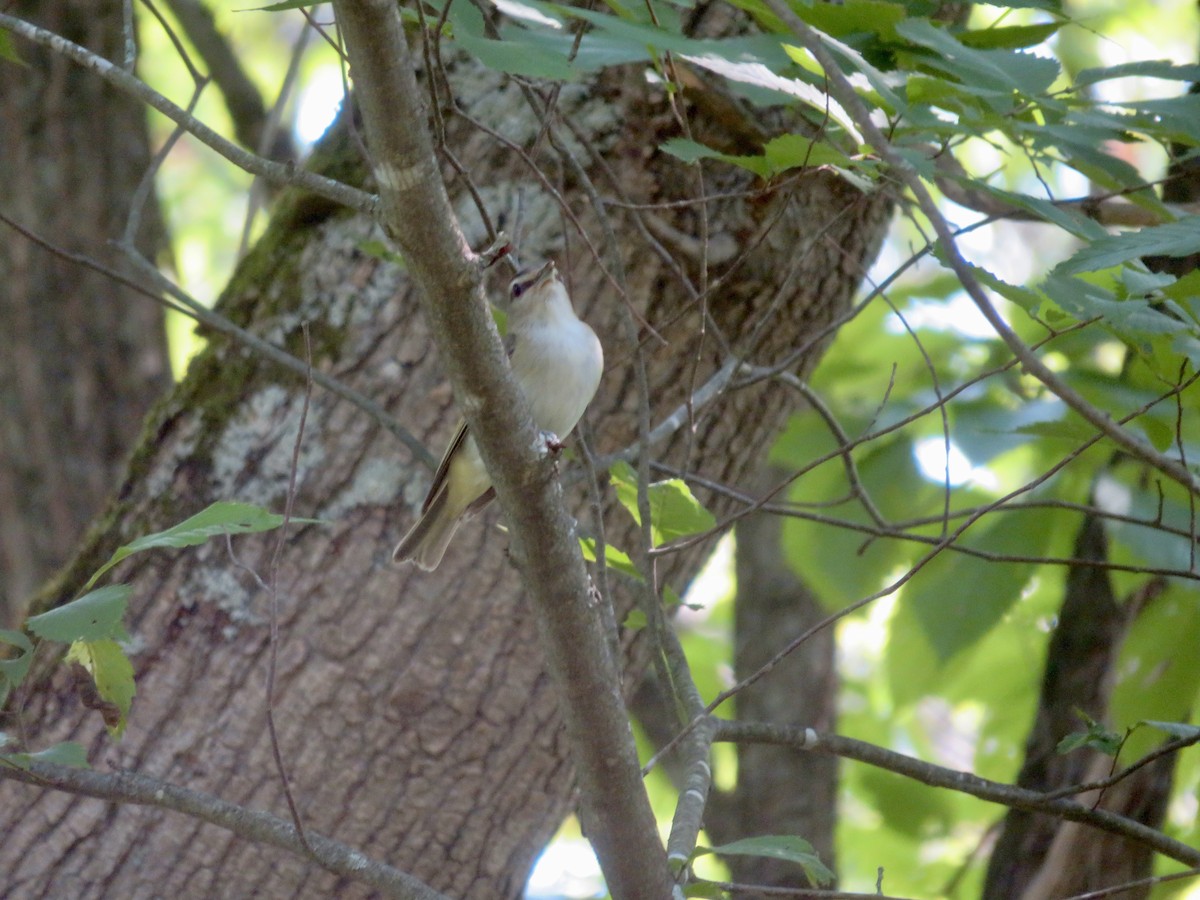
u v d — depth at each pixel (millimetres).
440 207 3775
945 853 10555
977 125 4828
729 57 4281
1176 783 8188
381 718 6238
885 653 8500
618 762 4414
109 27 9867
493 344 4051
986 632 7688
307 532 6297
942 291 9438
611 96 6469
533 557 4316
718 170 6566
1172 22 12789
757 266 6645
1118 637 7191
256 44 16047
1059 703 7301
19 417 9203
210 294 16500
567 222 6457
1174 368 5453
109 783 4719
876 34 4797
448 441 6359
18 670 4367
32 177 9469
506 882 6535
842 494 8664
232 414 6512
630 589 6852
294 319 6566
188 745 6117
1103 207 6508
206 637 6215
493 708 6363
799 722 9789
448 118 6520
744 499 6230
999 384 8273
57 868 6031
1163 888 7066
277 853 6082
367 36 3447
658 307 6590
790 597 10055
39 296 9375
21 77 9500
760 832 9469
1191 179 6809
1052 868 6906
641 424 5215
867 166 4625
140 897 6020
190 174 16547
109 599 4246
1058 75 4746
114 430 9445
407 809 6273
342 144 6816
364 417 6398
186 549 6305
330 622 6238
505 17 5867
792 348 7023
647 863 4527
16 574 8977
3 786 6156
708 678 11406
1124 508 6859
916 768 5582
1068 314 4977
